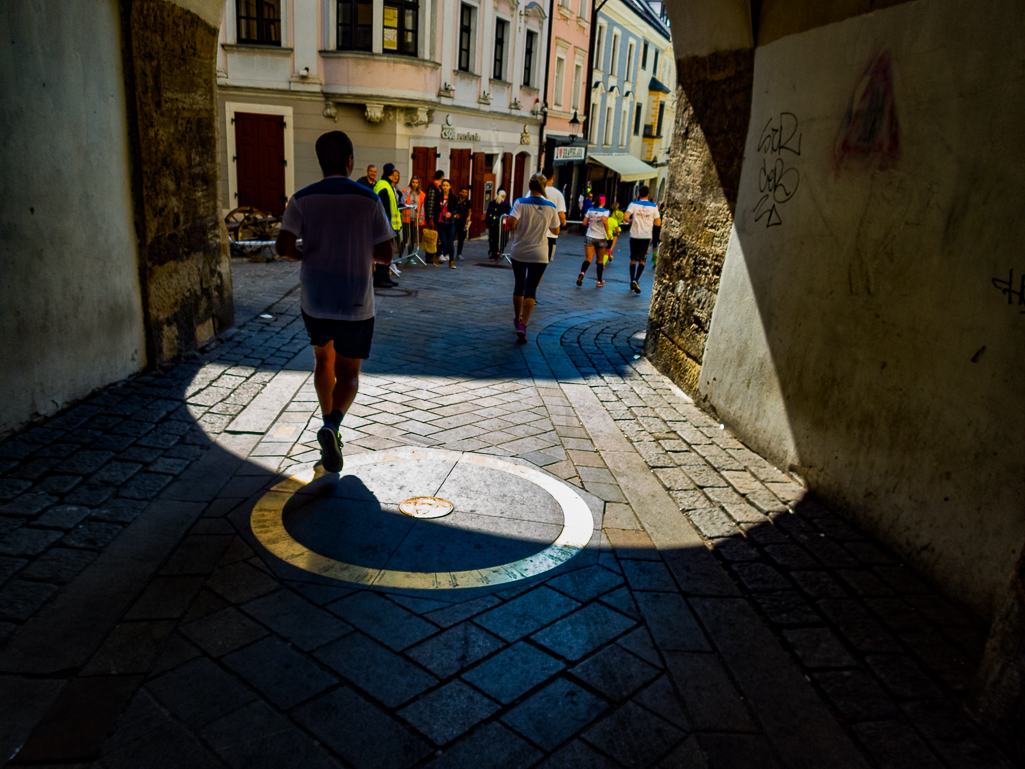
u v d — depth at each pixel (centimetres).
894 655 257
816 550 333
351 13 1639
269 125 1716
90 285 453
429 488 376
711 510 373
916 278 319
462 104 1984
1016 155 266
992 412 273
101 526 310
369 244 374
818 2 412
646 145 4288
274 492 357
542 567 305
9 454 367
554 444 456
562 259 1797
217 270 652
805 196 417
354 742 201
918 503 314
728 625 272
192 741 198
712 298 548
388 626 256
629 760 203
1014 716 211
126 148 491
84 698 211
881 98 348
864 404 354
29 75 382
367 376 579
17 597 255
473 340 750
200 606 259
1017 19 268
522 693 227
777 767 204
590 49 2977
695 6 553
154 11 498
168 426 431
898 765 207
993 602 270
